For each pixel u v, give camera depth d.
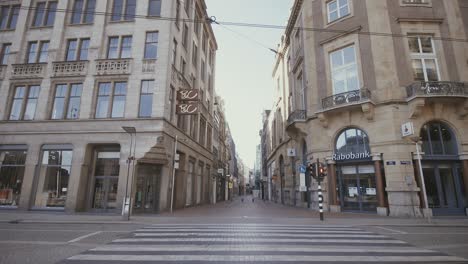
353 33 18.70
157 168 18.06
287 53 31.14
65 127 18.03
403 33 17.61
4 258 5.98
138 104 17.91
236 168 91.31
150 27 19.09
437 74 17.28
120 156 17.25
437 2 18.06
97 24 19.52
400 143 15.92
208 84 33.47
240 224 11.95
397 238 8.77
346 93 17.84
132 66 18.50
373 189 16.84
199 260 5.81
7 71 19.75
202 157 28.92
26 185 17.58
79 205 17.05
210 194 33.16
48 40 20.11
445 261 5.84
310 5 21.81
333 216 15.34
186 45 24.09
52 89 18.94
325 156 18.78
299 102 24.58
